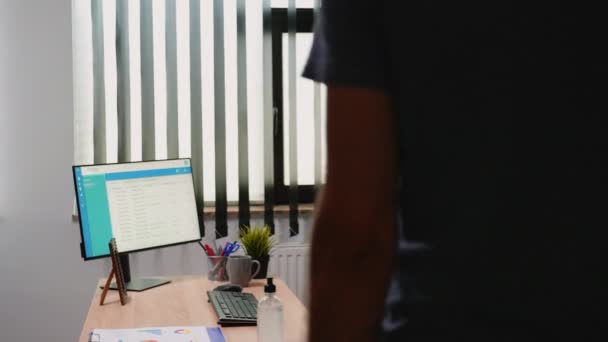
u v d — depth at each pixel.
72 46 3.34
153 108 3.36
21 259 3.33
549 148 0.70
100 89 3.32
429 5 0.71
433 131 0.72
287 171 3.56
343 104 0.71
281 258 3.48
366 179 0.71
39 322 3.35
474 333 0.69
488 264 0.69
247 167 3.46
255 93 3.49
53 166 3.33
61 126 3.32
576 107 0.70
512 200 0.69
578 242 0.69
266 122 3.48
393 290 0.75
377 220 0.71
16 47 3.28
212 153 3.47
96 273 3.38
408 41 0.72
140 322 2.06
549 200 0.69
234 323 2.02
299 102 3.52
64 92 3.32
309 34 3.53
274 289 1.74
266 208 3.48
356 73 0.71
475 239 0.70
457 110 0.71
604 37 0.70
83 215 2.42
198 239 2.72
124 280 2.54
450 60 0.71
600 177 0.70
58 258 3.35
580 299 0.69
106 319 2.09
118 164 2.53
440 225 0.71
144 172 2.59
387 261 0.73
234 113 3.48
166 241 2.63
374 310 0.73
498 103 0.70
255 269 2.71
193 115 3.40
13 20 3.28
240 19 3.42
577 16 0.70
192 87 3.39
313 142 3.54
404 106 0.73
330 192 0.71
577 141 0.70
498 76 0.70
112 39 3.36
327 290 0.72
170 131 3.38
